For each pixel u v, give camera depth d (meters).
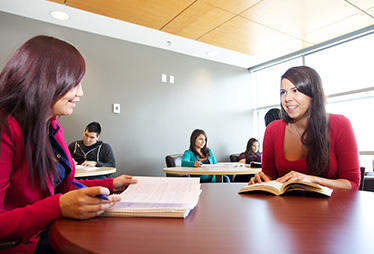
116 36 3.80
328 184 0.96
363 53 3.67
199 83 4.67
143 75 4.07
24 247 0.61
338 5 2.92
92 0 2.81
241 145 5.11
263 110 5.27
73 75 0.66
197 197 0.69
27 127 0.60
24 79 0.60
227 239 0.42
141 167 3.93
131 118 3.91
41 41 0.64
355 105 3.95
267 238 0.42
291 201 0.73
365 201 0.72
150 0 2.80
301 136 1.14
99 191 0.53
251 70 5.35
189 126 4.47
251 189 0.87
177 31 3.60
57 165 0.76
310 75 1.11
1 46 3.03
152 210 0.56
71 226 0.49
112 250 0.37
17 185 0.64
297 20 3.26
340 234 0.44
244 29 3.51
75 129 3.44
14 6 2.96
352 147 1.08
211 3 2.87
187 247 0.38
